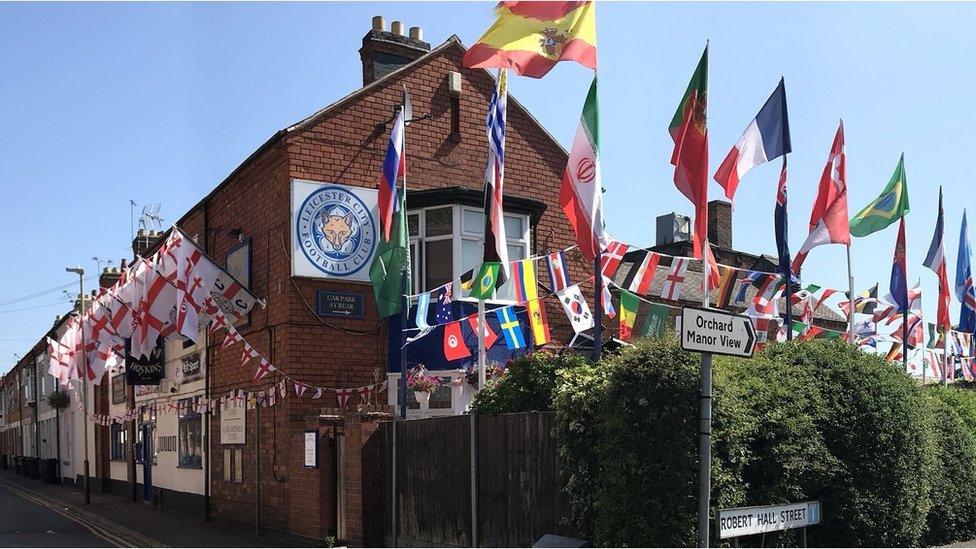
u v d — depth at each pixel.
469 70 17.53
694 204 11.09
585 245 11.54
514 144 17.62
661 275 23.88
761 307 15.44
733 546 8.17
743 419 8.29
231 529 17.58
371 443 12.74
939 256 17.78
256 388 16.61
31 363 49.06
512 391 10.91
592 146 11.70
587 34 11.77
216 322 15.78
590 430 8.73
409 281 14.06
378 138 16.34
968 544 11.20
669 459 7.86
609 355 9.93
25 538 17.09
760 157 13.40
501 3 11.81
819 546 9.16
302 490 14.09
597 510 8.59
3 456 59.47
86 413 30.52
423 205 16.09
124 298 20.34
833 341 10.41
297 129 15.48
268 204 16.44
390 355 15.86
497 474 10.45
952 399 12.89
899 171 15.95
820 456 9.06
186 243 15.80
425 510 11.76
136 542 16.59
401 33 18.05
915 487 9.84
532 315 13.97
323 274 15.45
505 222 16.75
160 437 23.44
